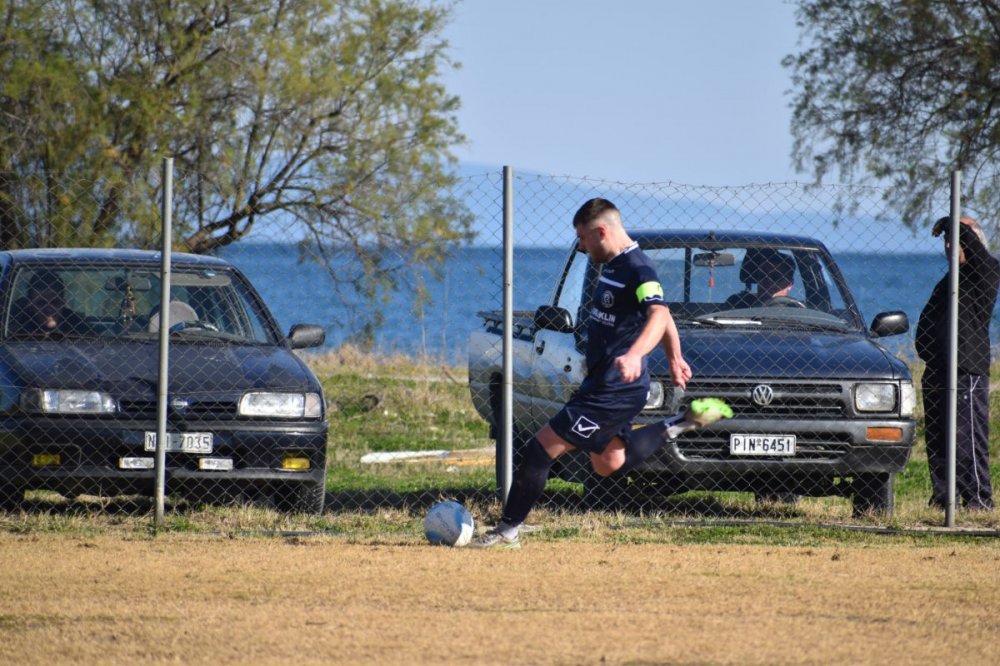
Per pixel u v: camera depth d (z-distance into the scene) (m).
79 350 36.19
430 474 48.94
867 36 84.81
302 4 86.25
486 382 43.59
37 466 33.72
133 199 73.06
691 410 29.22
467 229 83.31
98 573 28.02
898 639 22.83
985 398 38.09
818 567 29.70
